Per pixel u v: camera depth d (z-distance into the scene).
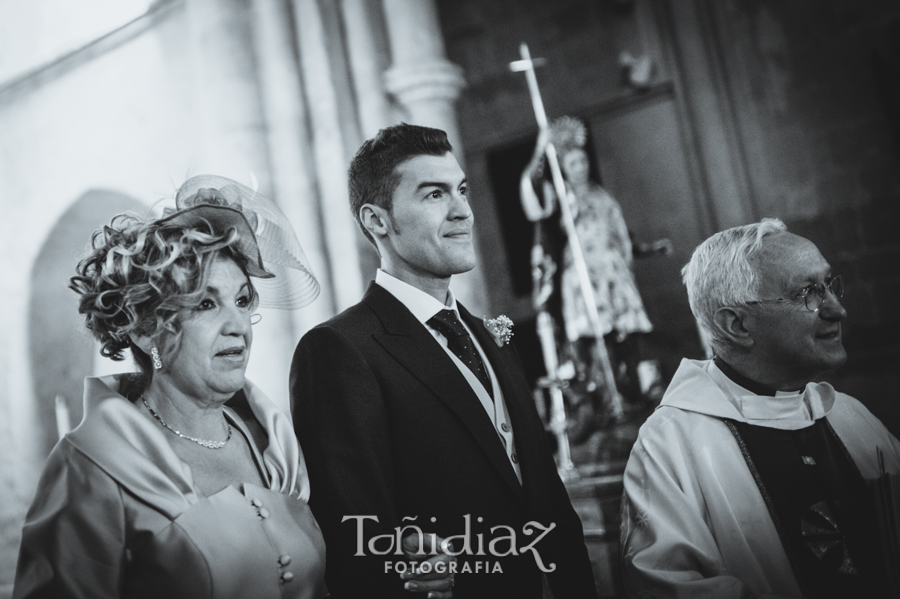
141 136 6.87
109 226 1.62
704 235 7.23
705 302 1.85
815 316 1.72
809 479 1.75
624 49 7.73
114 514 1.44
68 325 7.80
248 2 5.52
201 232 1.59
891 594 1.65
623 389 5.72
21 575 1.43
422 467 1.77
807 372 1.78
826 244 6.63
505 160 8.18
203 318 1.57
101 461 1.46
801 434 1.79
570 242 6.05
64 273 7.79
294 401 1.85
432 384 1.83
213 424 1.66
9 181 7.81
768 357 1.79
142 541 1.44
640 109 7.59
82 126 7.27
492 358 2.04
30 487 7.81
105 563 1.42
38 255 7.80
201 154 6.43
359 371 1.79
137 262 1.51
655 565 1.64
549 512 1.92
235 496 1.54
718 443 1.77
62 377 7.86
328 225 5.39
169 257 1.50
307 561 1.59
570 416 5.61
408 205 1.93
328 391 1.79
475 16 8.50
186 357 1.56
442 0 8.68
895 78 6.35
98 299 1.51
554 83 8.09
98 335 1.58
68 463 1.48
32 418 7.91
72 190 7.40
